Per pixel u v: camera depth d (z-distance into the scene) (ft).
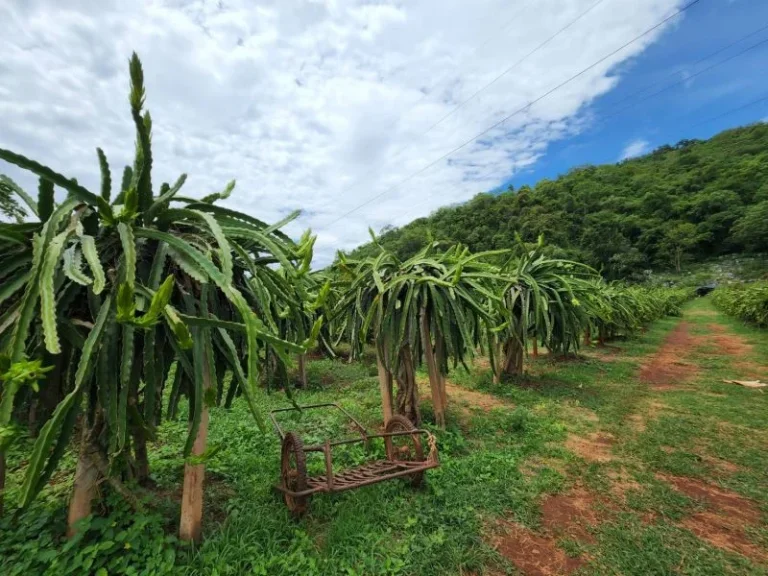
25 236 6.27
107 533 6.63
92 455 6.77
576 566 7.54
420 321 13.78
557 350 25.20
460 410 17.22
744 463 11.61
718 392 19.25
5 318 5.71
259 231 7.83
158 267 6.38
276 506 8.91
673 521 8.99
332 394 19.90
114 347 5.88
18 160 5.50
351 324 15.58
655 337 41.65
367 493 9.57
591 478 10.84
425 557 7.45
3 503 7.93
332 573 7.00
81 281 5.35
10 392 4.31
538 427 14.74
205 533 7.74
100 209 5.38
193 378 6.53
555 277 22.63
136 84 5.78
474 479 10.57
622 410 16.62
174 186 7.39
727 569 7.47
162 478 9.86
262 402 17.63
